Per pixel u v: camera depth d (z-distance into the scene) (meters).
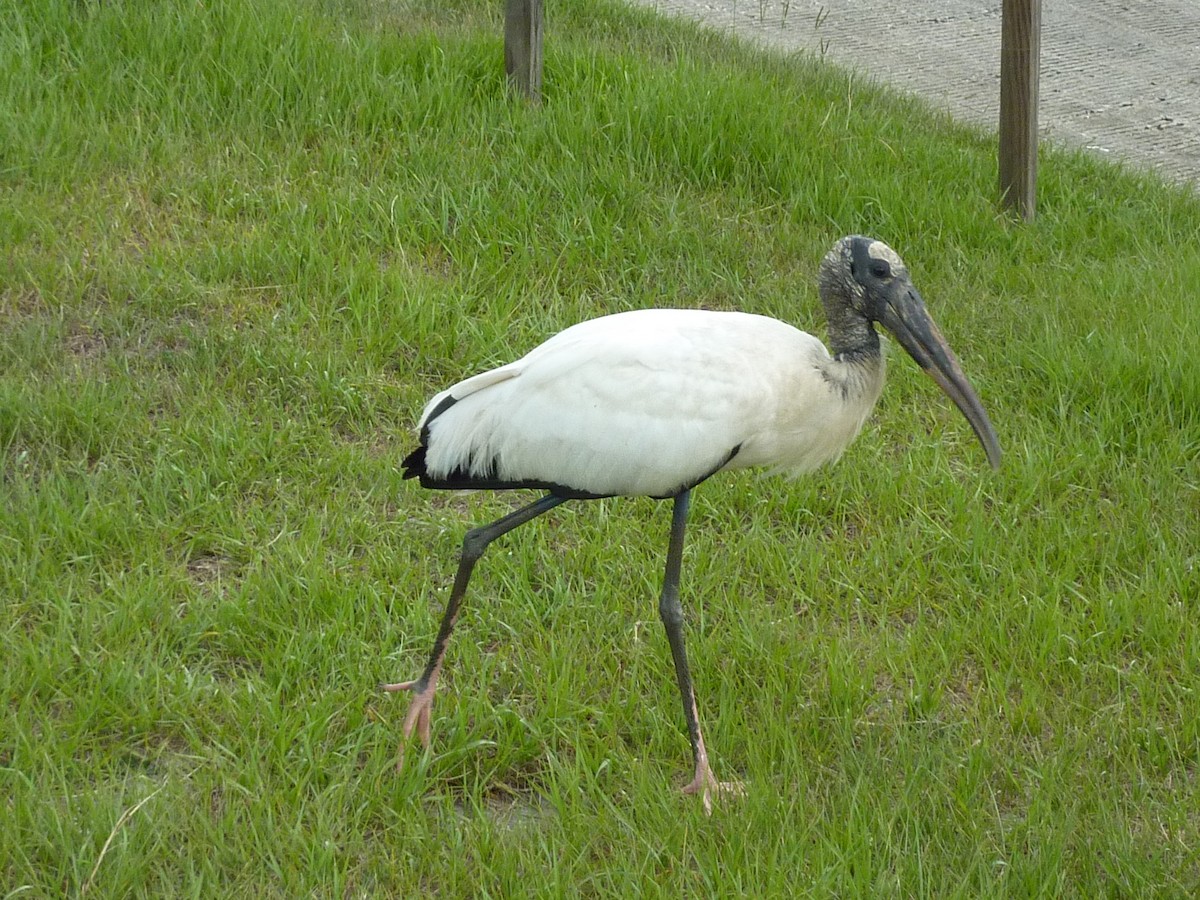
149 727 3.86
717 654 4.40
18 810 3.48
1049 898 3.51
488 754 3.98
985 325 6.25
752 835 3.66
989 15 11.52
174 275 5.74
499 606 4.51
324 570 4.46
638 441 3.82
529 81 7.26
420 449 4.12
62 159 6.30
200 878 3.35
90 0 7.28
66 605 4.14
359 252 6.11
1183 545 5.00
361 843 3.56
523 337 5.73
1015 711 4.20
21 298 5.57
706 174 7.04
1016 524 5.12
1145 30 11.43
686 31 9.48
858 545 4.96
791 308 6.17
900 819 3.76
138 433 4.97
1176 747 4.07
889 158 7.50
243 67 6.97
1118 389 5.72
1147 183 8.03
